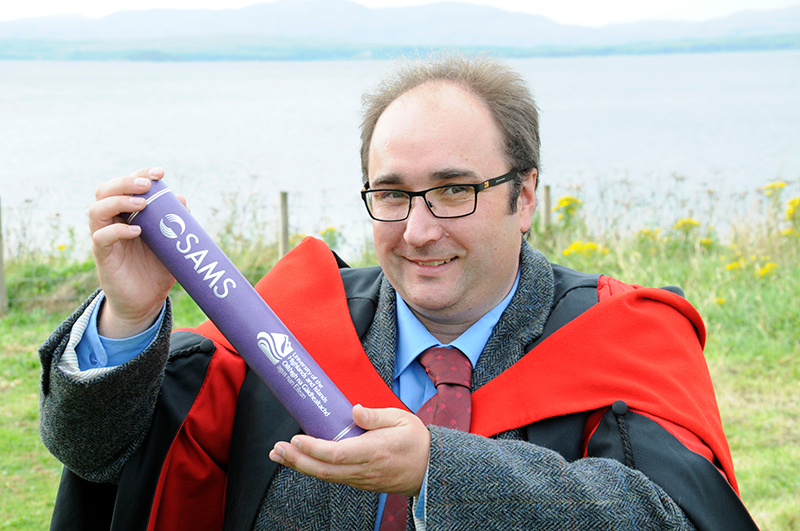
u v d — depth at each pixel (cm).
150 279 148
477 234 159
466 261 161
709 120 4281
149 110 6100
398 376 175
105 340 150
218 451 182
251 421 175
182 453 175
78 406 148
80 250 910
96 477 164
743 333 619
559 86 8694
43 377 152
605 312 171
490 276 165
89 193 1891
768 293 672
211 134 3928
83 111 5938
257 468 170
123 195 141
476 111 161
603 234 871
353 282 199
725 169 2170
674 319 175
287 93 8894
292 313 190
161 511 173
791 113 4700
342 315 187
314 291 194
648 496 136
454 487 130
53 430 154
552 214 1033
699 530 137
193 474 177
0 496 432
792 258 779
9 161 2736
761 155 2633
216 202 1512
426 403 165
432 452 132
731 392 527
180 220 139
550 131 3697
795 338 598
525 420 158
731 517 142
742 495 402
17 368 611
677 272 732
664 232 896
